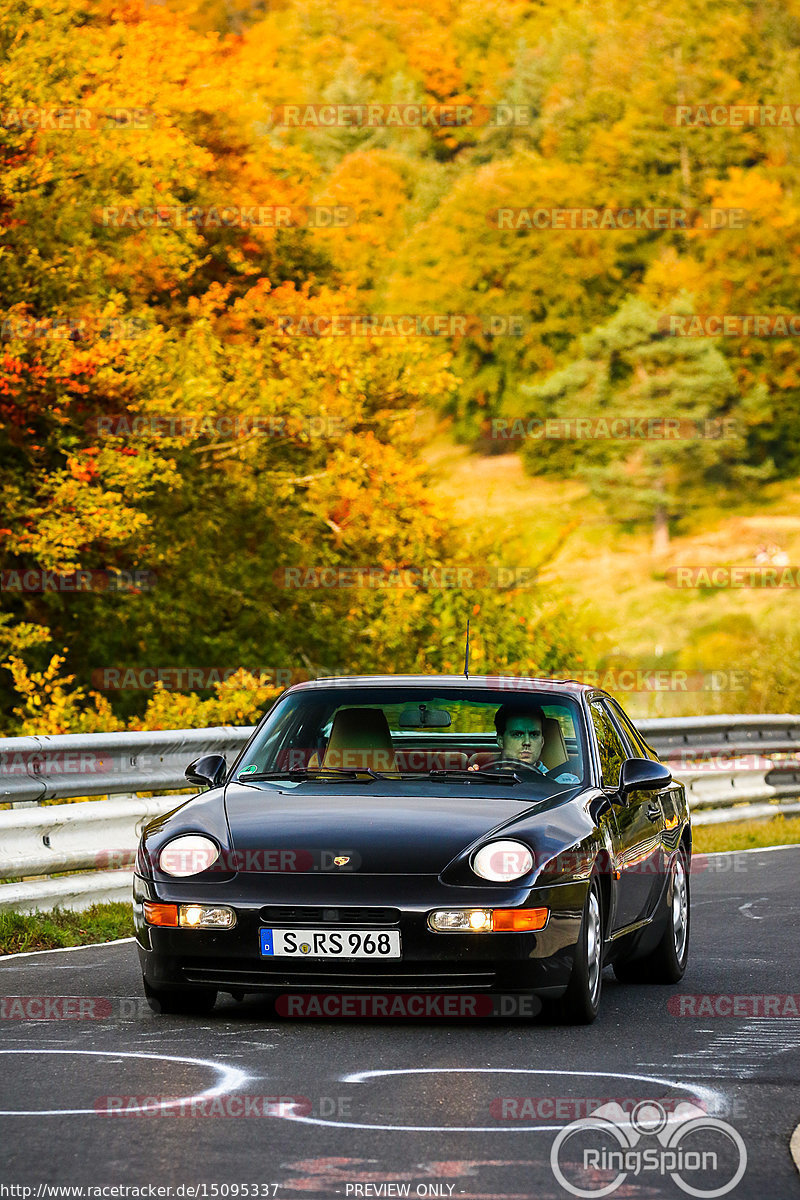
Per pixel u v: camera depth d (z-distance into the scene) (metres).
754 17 198.25
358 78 185.00
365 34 190.12
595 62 195.25
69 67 50.53
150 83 54.72
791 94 191.25
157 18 58.28
